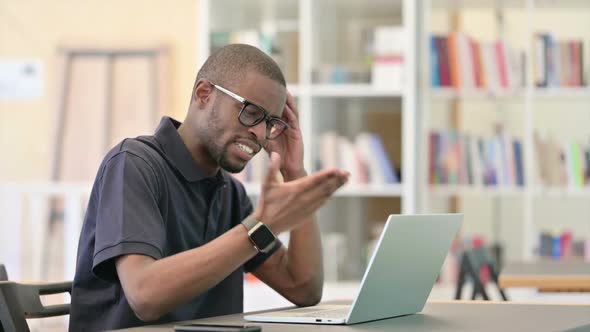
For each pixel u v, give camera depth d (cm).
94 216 215
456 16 610
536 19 603
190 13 634
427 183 535
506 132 604
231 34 532
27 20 646
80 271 214
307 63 532
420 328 183
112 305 211
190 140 226
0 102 646
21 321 204
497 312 215
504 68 538
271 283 250
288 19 564
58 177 636
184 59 634
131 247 194
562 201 605
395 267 194
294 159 246
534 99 571
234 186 255
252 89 215
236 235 185
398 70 527
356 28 588
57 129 639
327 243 530
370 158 536
